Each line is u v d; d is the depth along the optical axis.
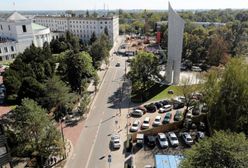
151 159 41.78
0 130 30.12
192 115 58.28
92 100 68.75
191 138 46.34
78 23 172.62
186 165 26.22
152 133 49.44
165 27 164.38
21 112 37.47
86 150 44.84
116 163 40.91
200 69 101.38
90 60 79.69
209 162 24.52
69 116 58.06
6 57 118.75
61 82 61.19
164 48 141.38
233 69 44.22
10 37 127.06
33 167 39.72
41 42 137.12
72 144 46.78
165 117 56.66
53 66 83.06
